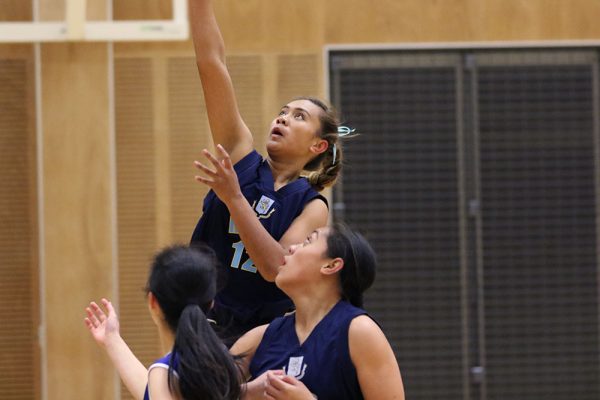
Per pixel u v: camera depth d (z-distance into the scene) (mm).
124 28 14641
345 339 6473
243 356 6617
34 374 15445
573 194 16000
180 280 6250
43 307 15250
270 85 15531
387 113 15828
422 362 15984
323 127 8156
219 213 7703
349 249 6738
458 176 15914
